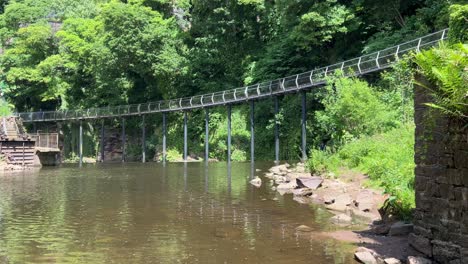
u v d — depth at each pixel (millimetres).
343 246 9883
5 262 8898
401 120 24375
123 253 9523
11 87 62344
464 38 13477
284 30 46938
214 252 9547
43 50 61594
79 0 70125
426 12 32469
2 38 66188
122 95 57938
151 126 56656
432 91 8352
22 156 40375
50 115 56219
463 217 7762
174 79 55719
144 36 49562
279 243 10242
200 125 52062
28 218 13562
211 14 54438
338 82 27719
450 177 8070
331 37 39156
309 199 16625
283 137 43562
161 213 14211
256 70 48844
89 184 23547
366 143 21641
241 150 46906
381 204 14234
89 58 56875
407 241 9859
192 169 33125
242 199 16906
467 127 7617
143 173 30516
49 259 9102
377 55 28328
